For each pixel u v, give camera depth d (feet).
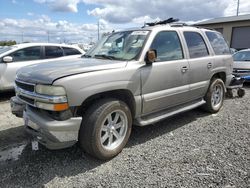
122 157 12.01
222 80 20.15
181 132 15.25
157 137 14.46
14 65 23.98
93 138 10.87
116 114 11.90
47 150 12.73
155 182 9.88
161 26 14.82
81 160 11.73
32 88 10.85
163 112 14.88
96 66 11.42
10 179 10.15
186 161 11.52
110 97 11.85
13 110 12.63
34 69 11.81
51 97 10.00
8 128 15.83
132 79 12.22
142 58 12.92
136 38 13.91
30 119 10.93
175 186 9.61
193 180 9.98
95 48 15.85
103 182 9.94
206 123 16.94
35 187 9.64
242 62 33.73
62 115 10.17
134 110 12.78
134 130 15.55
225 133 15.05
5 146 13.26
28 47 25.20
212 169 10.78
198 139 14.14
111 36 15.64
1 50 25.05
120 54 13.64
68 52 28.02
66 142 10.46
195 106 16.98
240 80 24.75
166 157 11.94
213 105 19.03
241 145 13.23
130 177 10.27
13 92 25.88
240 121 17.31
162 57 14.12
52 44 26.99
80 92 10.37
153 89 13.41
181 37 15.71
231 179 10.00
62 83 10.00
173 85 14.66
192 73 16.02
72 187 9.63
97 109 10.96
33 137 11.41
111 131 11.78
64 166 11.18
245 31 79.56
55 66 11.77
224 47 20.21
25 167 11.09
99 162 11.54
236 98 25.12
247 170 10.67
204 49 17.71
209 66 17.65
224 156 11.98
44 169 10.93
